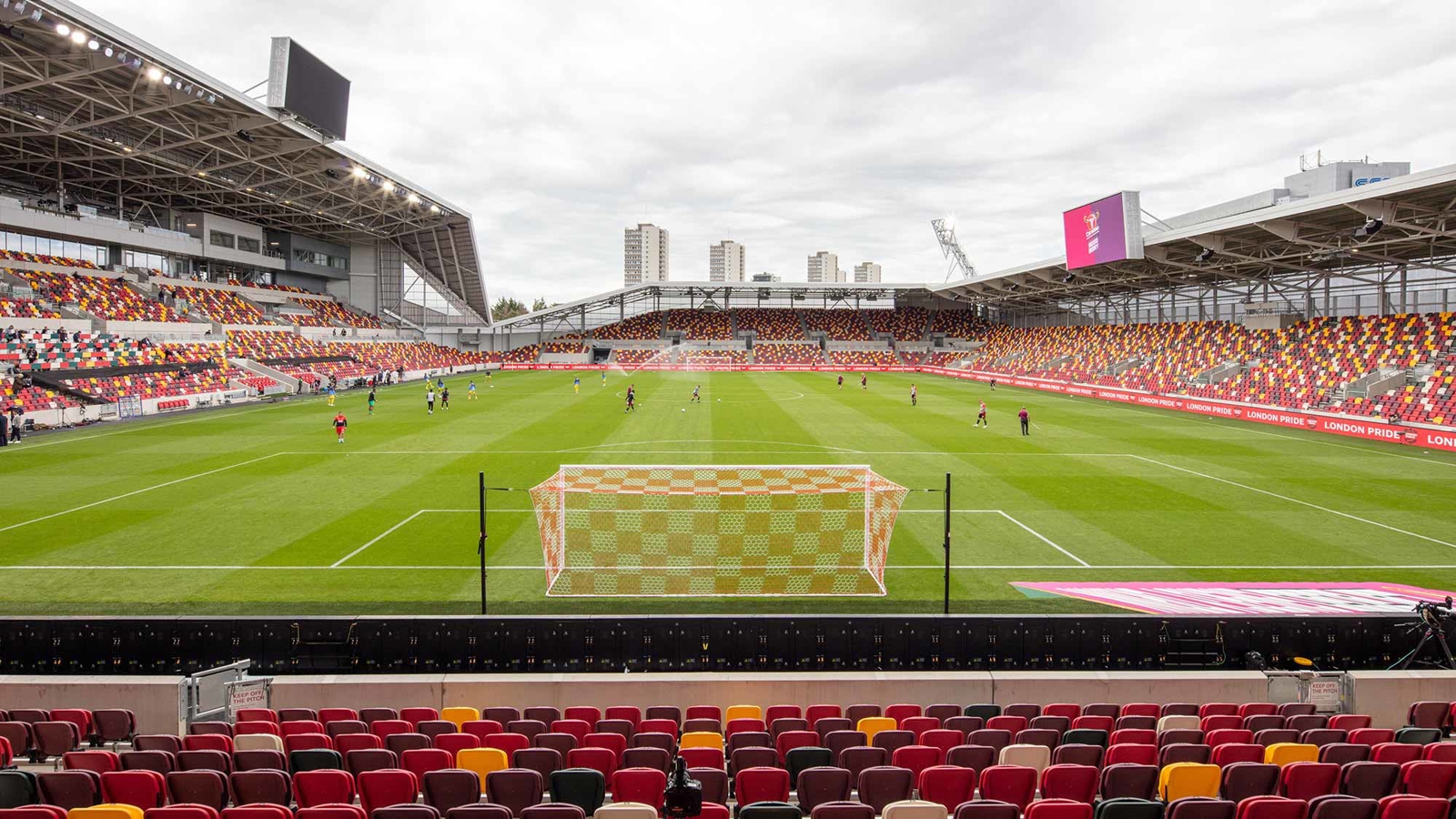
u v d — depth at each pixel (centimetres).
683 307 10094
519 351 9069
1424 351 3594
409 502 2019
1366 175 4478
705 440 3106
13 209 4403
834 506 1842
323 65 4178
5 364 3572
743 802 604
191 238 5825
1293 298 5228
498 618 1013
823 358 9019
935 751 653
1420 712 820
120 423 3588
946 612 1067
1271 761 658
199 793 595
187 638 998
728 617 1019
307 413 4041
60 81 3156
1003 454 2806
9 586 1368
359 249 7931
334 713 819
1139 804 523
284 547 1614
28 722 760
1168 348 5506
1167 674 880
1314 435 3319
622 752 675
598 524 1708
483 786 653
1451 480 2330
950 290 8556
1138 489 2222
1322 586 1387
